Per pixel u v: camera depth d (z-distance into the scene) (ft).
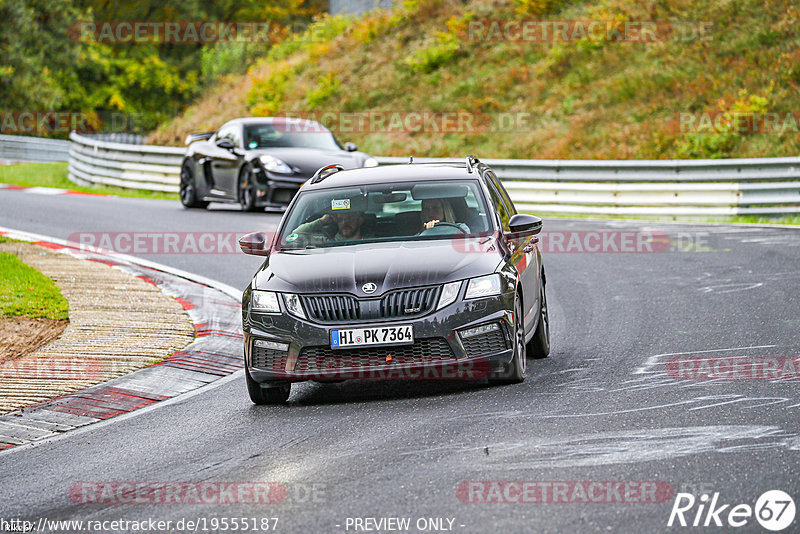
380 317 87.04
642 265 169.07
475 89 390.83
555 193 257.96
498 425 76.64
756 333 110.83
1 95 604.49
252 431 81.15
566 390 87.92
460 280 88.58
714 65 351.25
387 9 494.59
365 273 89.45
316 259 93.86
